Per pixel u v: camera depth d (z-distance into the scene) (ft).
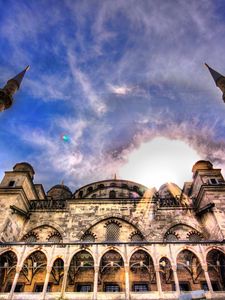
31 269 70.69
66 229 81.51
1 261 67.00
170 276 68.95
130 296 54.90
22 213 81.25
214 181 87.76
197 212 83.30
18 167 100.83
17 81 117.39
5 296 55.11
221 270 67.67
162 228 80.59
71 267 68.23
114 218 84.53
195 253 60.64
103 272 70.69
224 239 65.77
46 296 55.42
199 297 52.70
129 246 62.13
